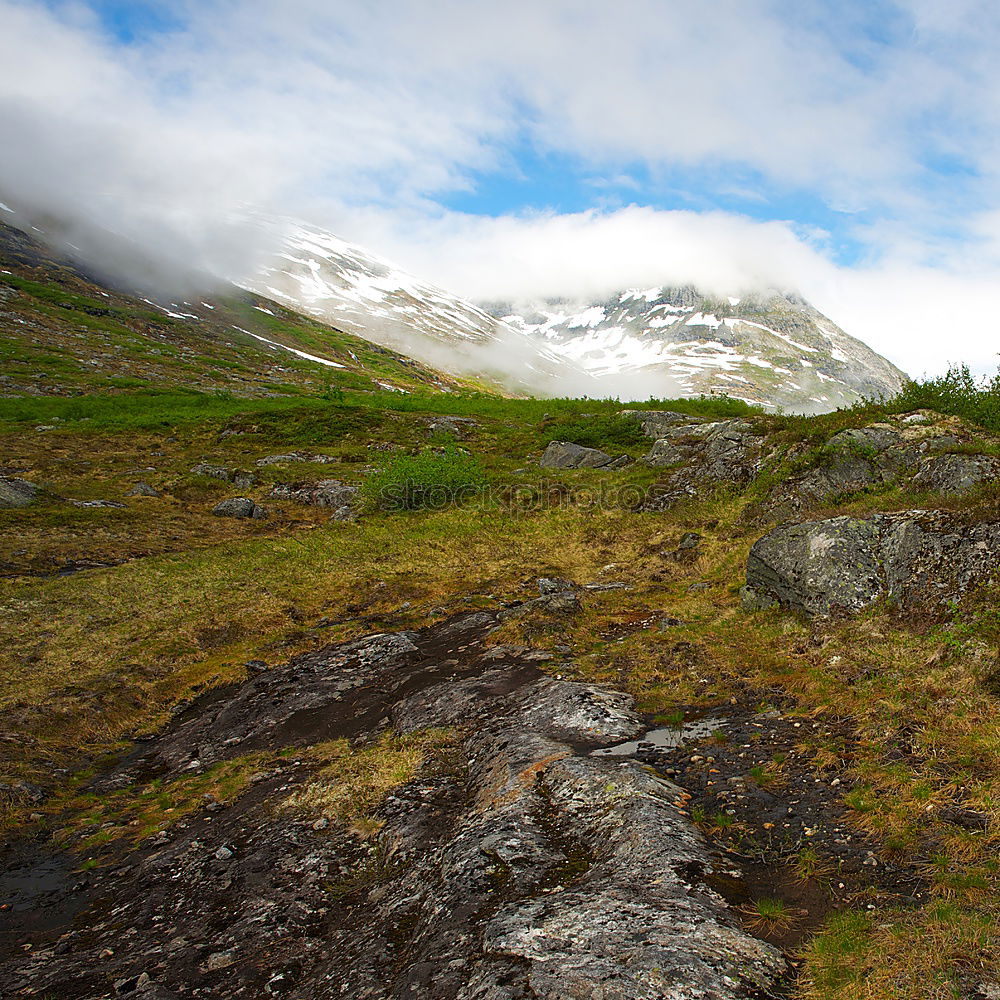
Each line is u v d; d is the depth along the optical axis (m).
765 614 13.54
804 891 6.02
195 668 16.20
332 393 69.94
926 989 4.55
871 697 9.36
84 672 15.59
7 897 8.58
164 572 23.42
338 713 12.96
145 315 108.19
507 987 4.76
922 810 6.82
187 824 9.84
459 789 9.18
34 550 24.91
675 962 4.85
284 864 8.20
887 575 11.77
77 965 6.93
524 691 11.72
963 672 9.00
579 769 8.36
